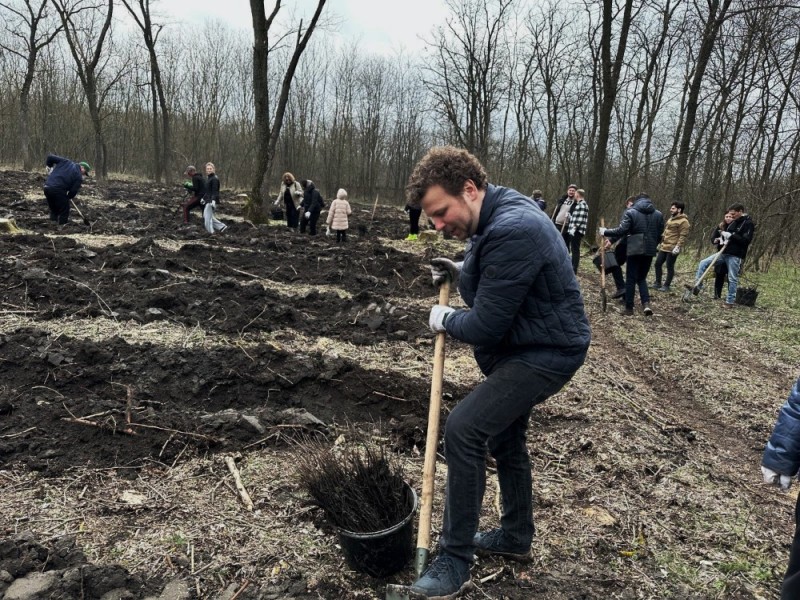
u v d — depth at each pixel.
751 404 5.61
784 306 10.73
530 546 2.84
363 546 2.53
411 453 3.90
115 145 37.19
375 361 5.35
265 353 4.94
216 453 3.64
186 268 7.72
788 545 3.19
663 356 7.04
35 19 24.94
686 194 19.73
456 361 5.65
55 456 3.45
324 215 21.31
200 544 2.80
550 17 25.97
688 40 19.75
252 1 15.16
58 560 2.60
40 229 10.07
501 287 2.13
